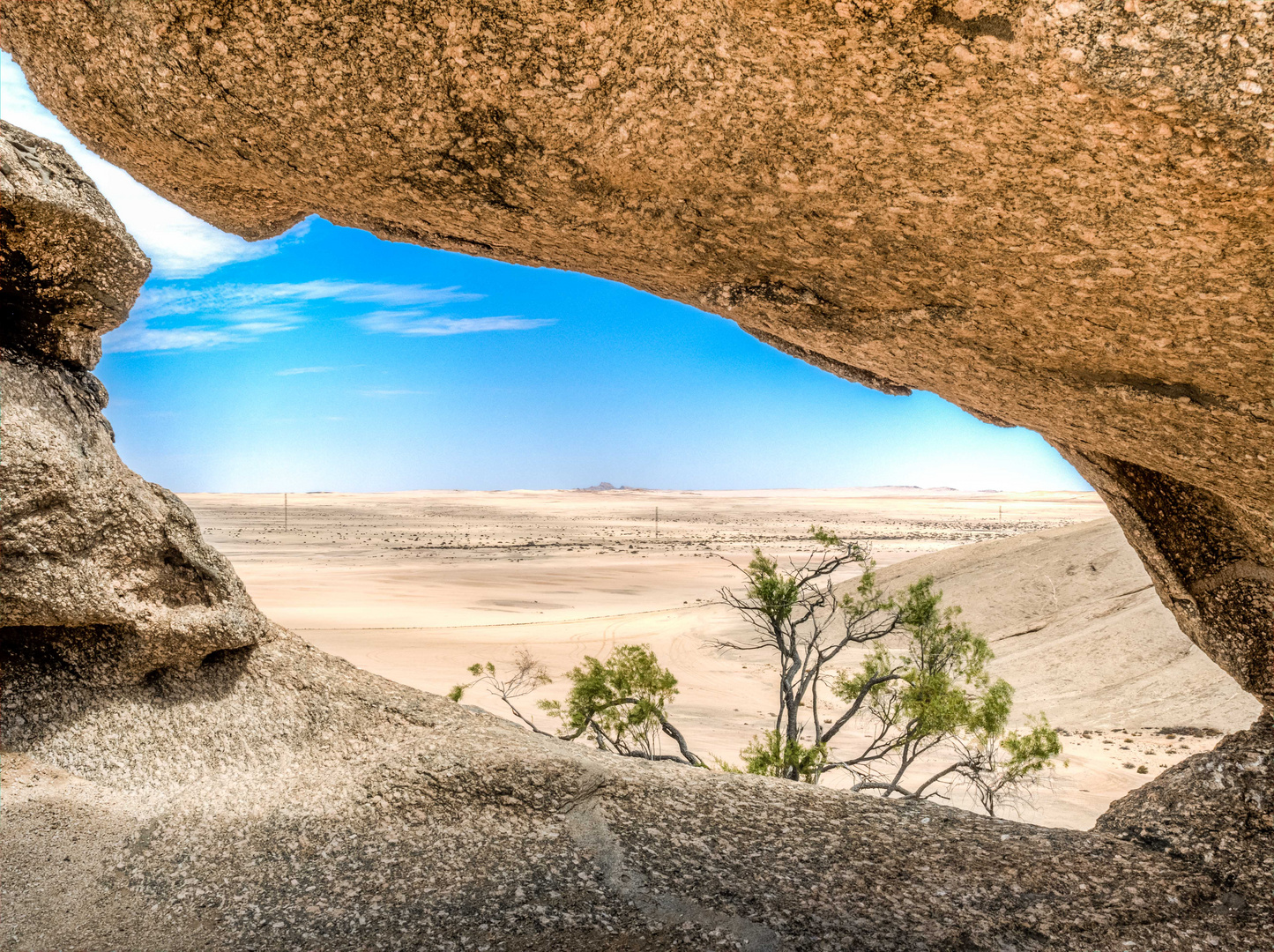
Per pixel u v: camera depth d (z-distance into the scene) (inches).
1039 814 575.5
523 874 158.6
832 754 743.7
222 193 148.9
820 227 122.1
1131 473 188.9
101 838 167.6
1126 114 86.4
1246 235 97.5
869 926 145.4
